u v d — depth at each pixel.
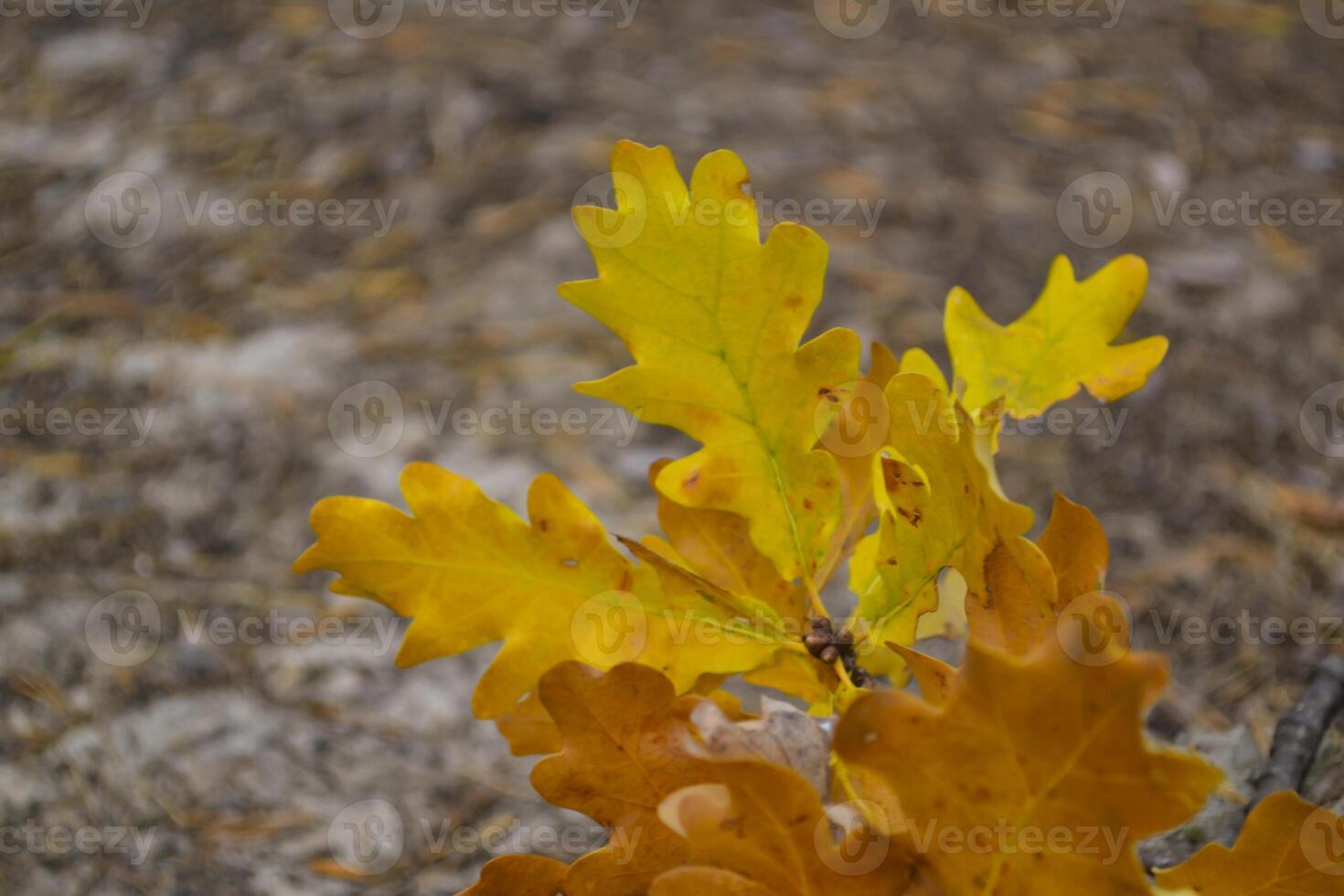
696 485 1.14
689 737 1.07
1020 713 1.03
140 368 2.44
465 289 2.58
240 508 2.12
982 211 2.77
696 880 1.07
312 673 1.79
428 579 1.13
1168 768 1.03
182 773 1.62
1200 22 3.48
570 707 1.09
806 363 1.13
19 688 1.76
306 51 3.25
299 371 2.41
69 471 2.20
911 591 1.11
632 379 1.13
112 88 3.18
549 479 1.13
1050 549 1.10
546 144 2.91
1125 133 3.05
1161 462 2.19
